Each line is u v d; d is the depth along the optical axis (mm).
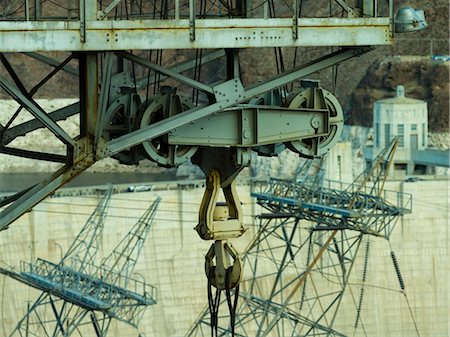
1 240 142125
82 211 148375
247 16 44094
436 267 171625
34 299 141875
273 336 156875
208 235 41125
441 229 173000
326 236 163500
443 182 173625
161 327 151125
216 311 41656
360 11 40781
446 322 169875
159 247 153750
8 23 37594
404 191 173375
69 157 38875
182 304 153125
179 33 38656
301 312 161500
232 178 41500
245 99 40500
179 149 41062
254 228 160500
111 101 41594
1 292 140375
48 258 144625
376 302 167750
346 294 165500
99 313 145750
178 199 155500
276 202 119000
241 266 41000
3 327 140000
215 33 38938
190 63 46844
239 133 41281
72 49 37938
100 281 119000
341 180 168875
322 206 113875
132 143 39469
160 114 41031
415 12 40375
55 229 145750
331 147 42906
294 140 42375
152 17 49281
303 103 42375
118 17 53438
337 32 39906
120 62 43375
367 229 114062
